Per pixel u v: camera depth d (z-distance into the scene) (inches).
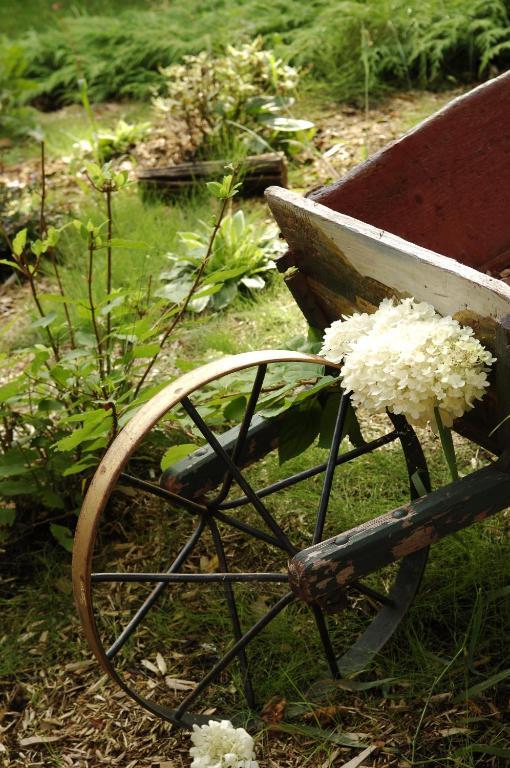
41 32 381.4
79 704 102.2
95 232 103.6
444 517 83.9
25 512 129.8
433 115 113.0
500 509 86.0
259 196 210.2
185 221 197.5
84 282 179.9
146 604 96.3
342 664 99.7
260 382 90.9
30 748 97.8
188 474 98.4
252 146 221.3
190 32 312.3
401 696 95.6
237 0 326.3
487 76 253.1
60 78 317.7
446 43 249.4
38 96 320.2
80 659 108.1
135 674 104.8
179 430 134.5
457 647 99.0
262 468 130.9
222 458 92.4
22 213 207.9
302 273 104.9
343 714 94.7
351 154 220.8
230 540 120.9
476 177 116.7
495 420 86.4
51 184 236.5
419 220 114.8
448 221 116.6
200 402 117.5
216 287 112.7
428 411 85.0
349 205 110.0
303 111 248.2
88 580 84.0
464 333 81.7
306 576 80.8
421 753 89.0
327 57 264.5
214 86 227.5
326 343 92.1
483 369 81.7
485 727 90.4
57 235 107.6
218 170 210.5
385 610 104.3
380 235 87.7
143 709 100.4
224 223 175.9
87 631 87.0
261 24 297.4
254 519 122.6
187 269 174.9
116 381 111.6
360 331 90.4
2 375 157.5
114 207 208.7
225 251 174.4
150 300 165.2
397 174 111.7
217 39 294.7
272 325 162.1
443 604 104.6
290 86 235.9
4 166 254.7
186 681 102.8
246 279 171.3
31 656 109.3
